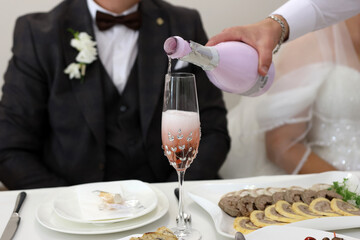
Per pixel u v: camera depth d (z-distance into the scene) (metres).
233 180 1.28
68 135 1.80
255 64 1.08
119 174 1.86
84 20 1.86
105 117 1.83
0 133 1.79
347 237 0.85
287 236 0.85
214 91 1.99
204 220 1.03
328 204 1.01
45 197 1.17
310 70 2.09
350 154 2.06
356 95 2.05
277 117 2.08
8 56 2.57
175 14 1.98
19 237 0.94
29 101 1.81
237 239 0.82
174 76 0.93
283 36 1.20
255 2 2.76
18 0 2.53
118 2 1.86
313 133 2.15
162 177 1.90
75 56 1.80
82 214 0.99
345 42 2.11
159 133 1.87
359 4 1.29
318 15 1.26
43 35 1.81
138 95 1.86
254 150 2.21
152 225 1.00
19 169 1.75
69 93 1.80
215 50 1.00
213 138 1.90
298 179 1.21
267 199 1.05
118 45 1.90
